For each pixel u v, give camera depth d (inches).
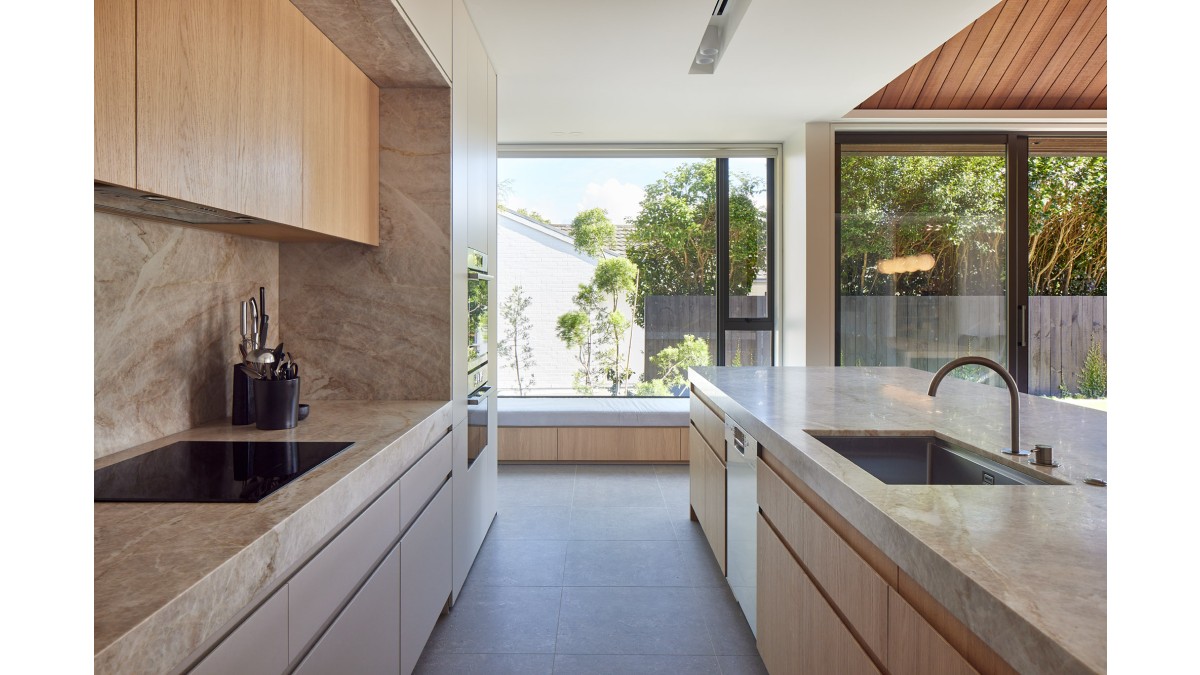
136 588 33.7
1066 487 52.3
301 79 73.9
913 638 43.1
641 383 221.5
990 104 193.2
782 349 215.2
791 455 69.5
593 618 103.7
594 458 201.0
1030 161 199.8
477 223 125.0
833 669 59.1
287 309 104.8
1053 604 31.3
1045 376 201.6
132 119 45.4
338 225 85.8
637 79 150.7
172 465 60.3
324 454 64.8
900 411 89.7
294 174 72.0
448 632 98.7
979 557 37.5
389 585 69.7
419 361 104.6
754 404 96.0
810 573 66.7
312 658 49.9
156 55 47.9
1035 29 173.5
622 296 221.0
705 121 186.9
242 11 60.4
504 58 137.9
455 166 106.3
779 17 116.6
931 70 183.5
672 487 178.2
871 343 197.9
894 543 44.1
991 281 199.3
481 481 131.1
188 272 78.7
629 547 134.5
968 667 36.3
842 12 114.7
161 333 73.7
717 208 218.4
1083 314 202.2
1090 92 191.0
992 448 67.1
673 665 90.3
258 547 41.2
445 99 103.9
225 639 38.0
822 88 157.6
